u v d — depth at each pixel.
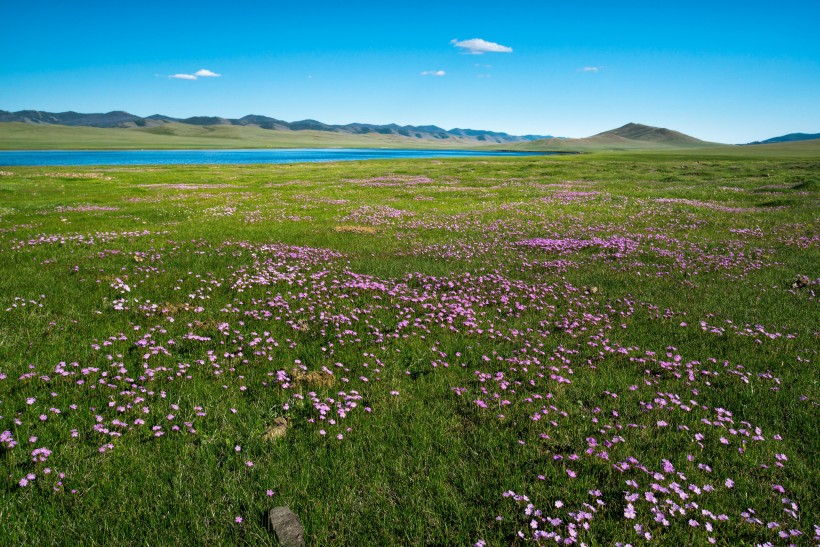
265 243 19.39
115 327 9.62
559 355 9.10
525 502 5.18
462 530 4.77
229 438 6.12
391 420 6.73
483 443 6.25
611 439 6.46
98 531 4.54
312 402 7.02
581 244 19.81
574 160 110.81
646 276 15.22
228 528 4.67
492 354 9.09
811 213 27.08
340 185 50.84
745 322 11.09
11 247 17.39
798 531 4.78
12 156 178.00
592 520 4.96
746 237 21.27
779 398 7.67
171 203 34.31
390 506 5.07
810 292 13.35
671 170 66.88
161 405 6.77
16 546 4.28
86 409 6.57
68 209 30.31
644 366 8.87
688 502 5.29
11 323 9.51
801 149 196.62
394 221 26.06
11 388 6.98
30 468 5.33
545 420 6.86
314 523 4.73
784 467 5.97
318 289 12.96
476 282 14.35
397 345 9.42
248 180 59.31
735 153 161.62
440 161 110.94
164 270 14.45
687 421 7.00
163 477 5.34
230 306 11.16
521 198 36.59
